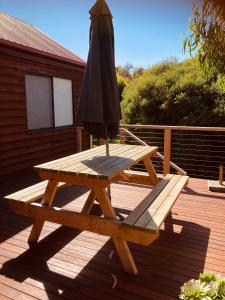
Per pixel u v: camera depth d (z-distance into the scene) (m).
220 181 4.34
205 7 1.80
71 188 4.36
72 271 2.29
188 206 3.62
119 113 2.92
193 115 8.23
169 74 9.16
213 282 1.42
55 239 2.80
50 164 2.69
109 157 3.03
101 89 2.72
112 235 2.24
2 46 4.95
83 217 2.36
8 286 2.12
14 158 5.43
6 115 5.18
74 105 7.19
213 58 2.09
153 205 2.43
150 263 2.40
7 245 2.70
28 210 2.62
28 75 5.80
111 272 2.28
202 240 2.77
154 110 9.09
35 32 7.30
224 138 7.86
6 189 4.57
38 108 6.15
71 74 6.98
